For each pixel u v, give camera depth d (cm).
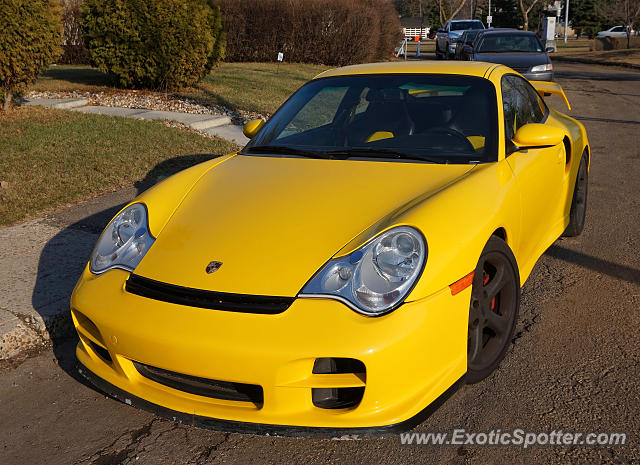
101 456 265
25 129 822
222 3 2198
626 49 3684
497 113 360
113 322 255
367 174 316
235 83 1476
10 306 377
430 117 361
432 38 7169
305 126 380
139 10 1172
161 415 256
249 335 235
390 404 237
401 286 241
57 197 591
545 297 402
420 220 262
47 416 295
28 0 862
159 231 294
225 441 272
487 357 297
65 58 2008
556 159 412
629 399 289
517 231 328
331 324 233
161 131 866
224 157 379
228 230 280
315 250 260
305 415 238
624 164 782
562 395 294
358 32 2231
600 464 247
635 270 443
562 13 7075
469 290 264
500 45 1584
